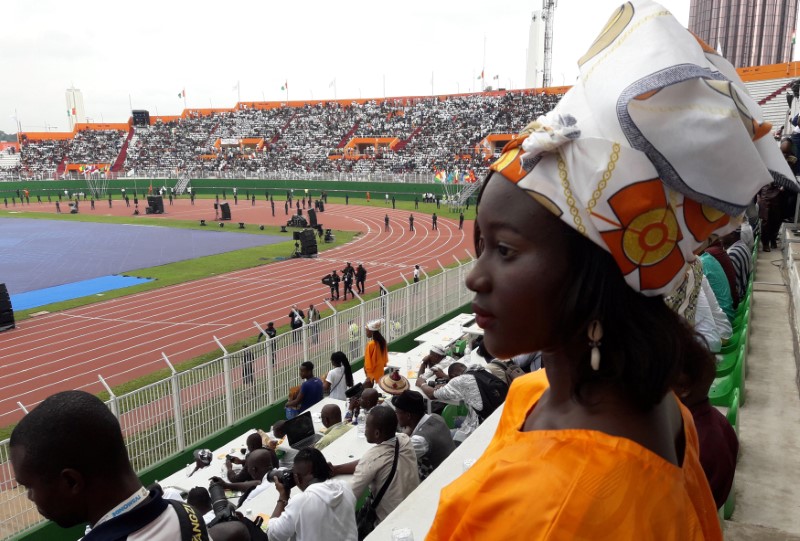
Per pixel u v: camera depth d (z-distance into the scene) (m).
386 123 80.00
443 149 71.31
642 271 0.73
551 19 83.38
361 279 25.20
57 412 1.71
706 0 102.69
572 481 0.68
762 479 3.19
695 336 0.96
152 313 22.19
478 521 0.73
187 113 92.50
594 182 0.73
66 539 7.52
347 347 13.09
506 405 1.10
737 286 5.26
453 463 2.52
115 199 74.12
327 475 5.01
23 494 7.27
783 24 97.62
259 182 72.88
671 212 0.75
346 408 9.34
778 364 5.02
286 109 89.00
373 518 4.62
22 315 22.36
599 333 0.75
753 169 0.76
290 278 28.50
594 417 0.77
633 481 0.69
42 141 85.19
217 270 30.56
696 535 0.77
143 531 1.70
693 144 0.73
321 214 57.09
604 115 0.76
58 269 31.67
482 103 77.12
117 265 32.44
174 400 9.20
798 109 11.94
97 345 18.41
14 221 53.19
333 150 78.50
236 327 20.11
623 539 0.66
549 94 74.38
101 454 1.74
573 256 0.76
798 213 10.81
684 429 0.97
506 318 0.79
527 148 0.76
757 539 2.57
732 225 0.86
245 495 5.89
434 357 9.55
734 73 0.96
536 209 0.77
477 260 0.84
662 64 0.77
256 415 10.52
